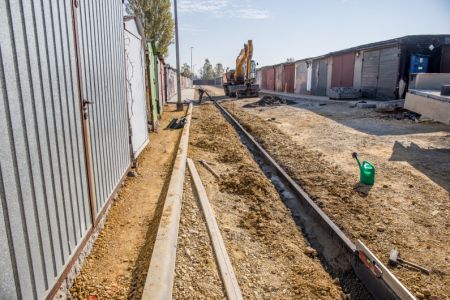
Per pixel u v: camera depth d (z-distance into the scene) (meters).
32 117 2.59
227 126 14.89
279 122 15.86
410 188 6.44
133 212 5.16
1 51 2.19
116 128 5.78
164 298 2.97
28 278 2.42
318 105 23.28
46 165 2.80
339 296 3.63
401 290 3.11
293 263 4.18
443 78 11.55
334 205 5.73
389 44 21.88
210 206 5.35
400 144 10.22
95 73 4.53
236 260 4.05
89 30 4.31
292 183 6.86
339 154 9.19
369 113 17.44
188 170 7.23
